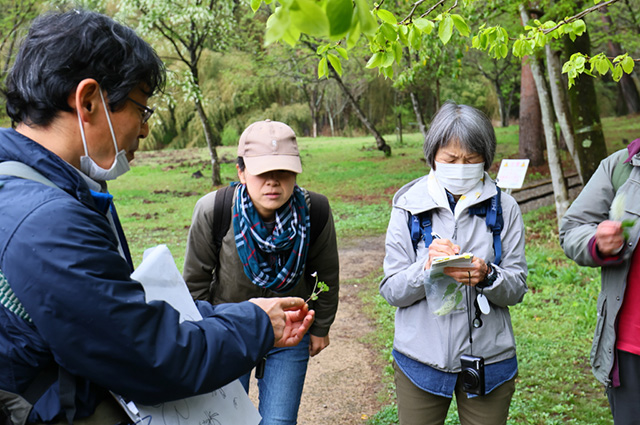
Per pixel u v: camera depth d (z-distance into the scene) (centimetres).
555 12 763
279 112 3841
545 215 1135
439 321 241
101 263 126
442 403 251
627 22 1461
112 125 143
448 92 3631
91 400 132
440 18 248
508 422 396
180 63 3150
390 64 246
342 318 655
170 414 143
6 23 1517
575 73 303
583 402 421
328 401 454
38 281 120
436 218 251
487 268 231
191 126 3628
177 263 961
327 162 2497
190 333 136
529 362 498
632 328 243
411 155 2580
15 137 136
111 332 123
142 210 1576
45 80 134
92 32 137
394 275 249
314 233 267
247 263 253
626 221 228
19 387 126
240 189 256
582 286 701
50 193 129
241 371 142
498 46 308
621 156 259
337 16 99
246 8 2092
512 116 4447
